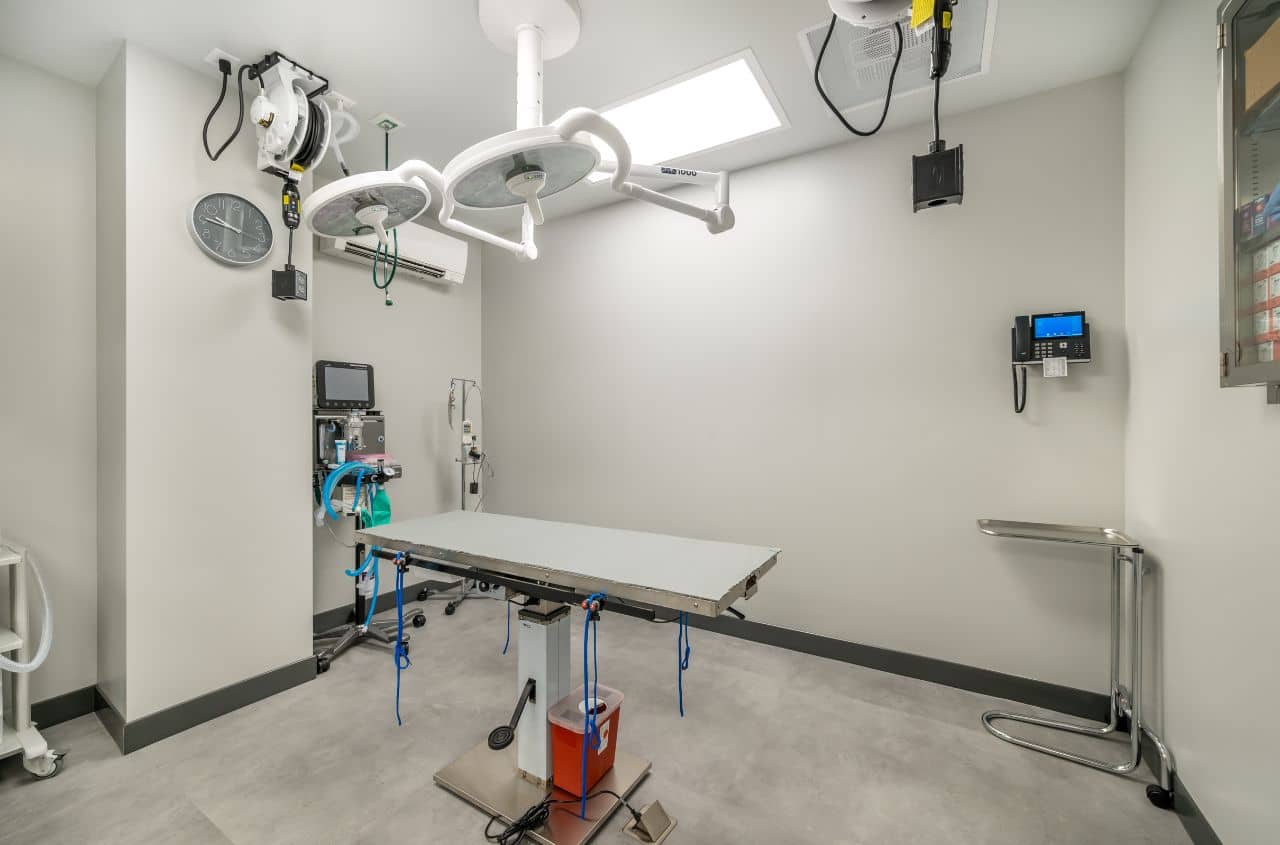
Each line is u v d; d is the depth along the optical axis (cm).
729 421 322
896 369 273
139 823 172
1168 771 180
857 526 284
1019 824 173
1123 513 227
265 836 167
